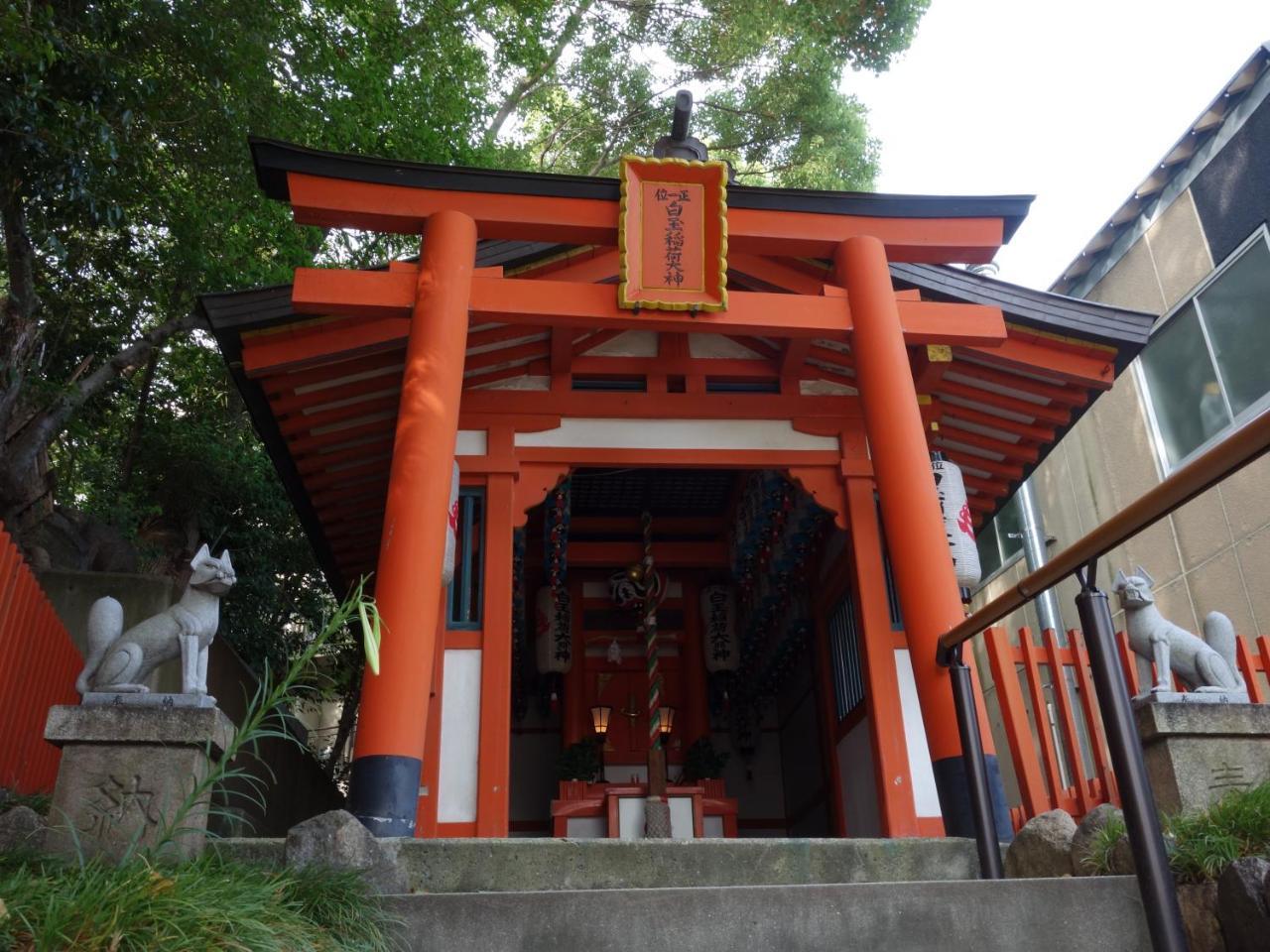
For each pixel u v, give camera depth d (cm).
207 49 972
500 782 696
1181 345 1092
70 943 262
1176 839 358
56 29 823
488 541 767
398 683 539
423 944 320
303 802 1262
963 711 435
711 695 1340
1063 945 323
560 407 816
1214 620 543
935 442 855
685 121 746
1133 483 1149
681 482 1152
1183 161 1098
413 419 618
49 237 934
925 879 446
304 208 678
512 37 1297
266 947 280
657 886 420
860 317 702
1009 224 746
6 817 390
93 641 433
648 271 693
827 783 1015
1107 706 281
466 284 668
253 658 1348
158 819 394
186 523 1366
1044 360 800
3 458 977
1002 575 1389
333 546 1009
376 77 1156
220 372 1472
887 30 1602
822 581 1019
